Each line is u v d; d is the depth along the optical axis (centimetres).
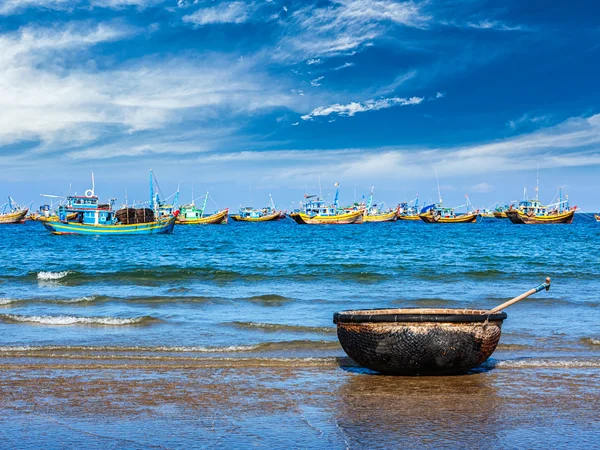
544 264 3275
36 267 3297
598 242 6050
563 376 939
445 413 746
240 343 1216
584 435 661
